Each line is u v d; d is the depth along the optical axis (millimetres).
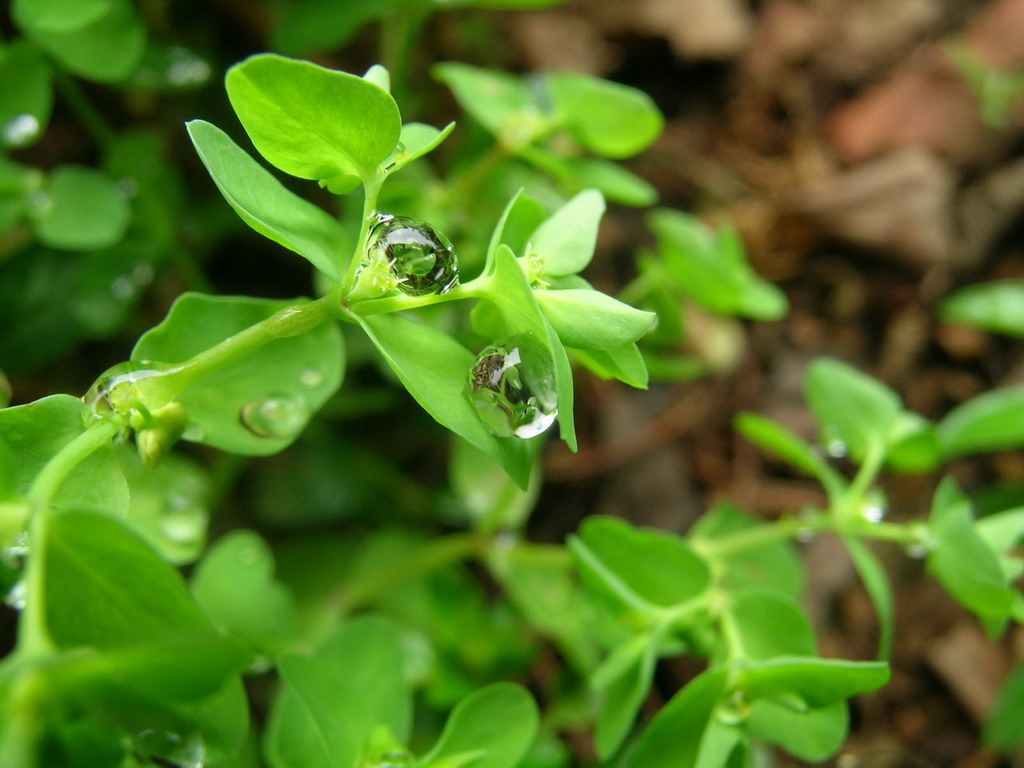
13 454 66
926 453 105
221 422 76
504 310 66
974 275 166
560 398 56
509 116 115
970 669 136
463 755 76
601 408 154
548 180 141
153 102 146
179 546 102
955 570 91
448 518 145
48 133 144
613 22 172
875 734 135
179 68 134
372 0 119
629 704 86
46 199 113
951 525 91
